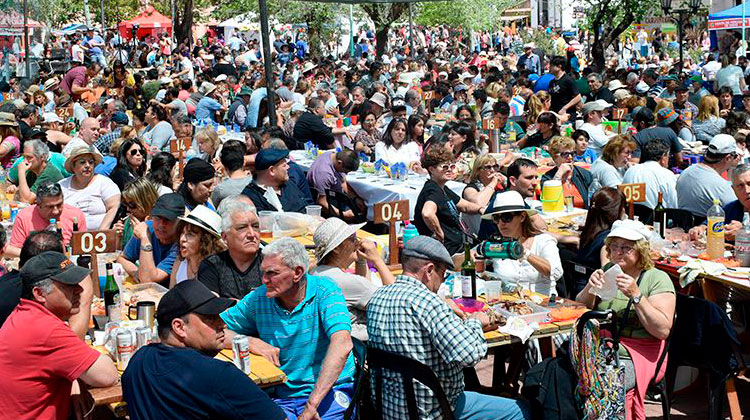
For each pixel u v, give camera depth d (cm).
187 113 1831
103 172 1096
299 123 1384
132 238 677
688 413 628
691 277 654
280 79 2488
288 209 859
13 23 2914
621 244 541
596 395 486
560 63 1794
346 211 1060
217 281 561
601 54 2739
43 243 566
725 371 568
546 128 1252
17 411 427
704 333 568
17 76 2759
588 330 486
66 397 443
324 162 1080
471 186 873
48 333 427
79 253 608
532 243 646
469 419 499
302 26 3938
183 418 381
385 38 2930
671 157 1215
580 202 955
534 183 850
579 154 1176
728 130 1243
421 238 488
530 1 5097
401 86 2300
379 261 580
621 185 827
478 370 723
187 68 3027
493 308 575
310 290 484
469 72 2483
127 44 4503
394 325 469
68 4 4888
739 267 667
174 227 627
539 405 499
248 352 470
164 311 399
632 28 4197
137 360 396
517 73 2444
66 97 1967
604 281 534
